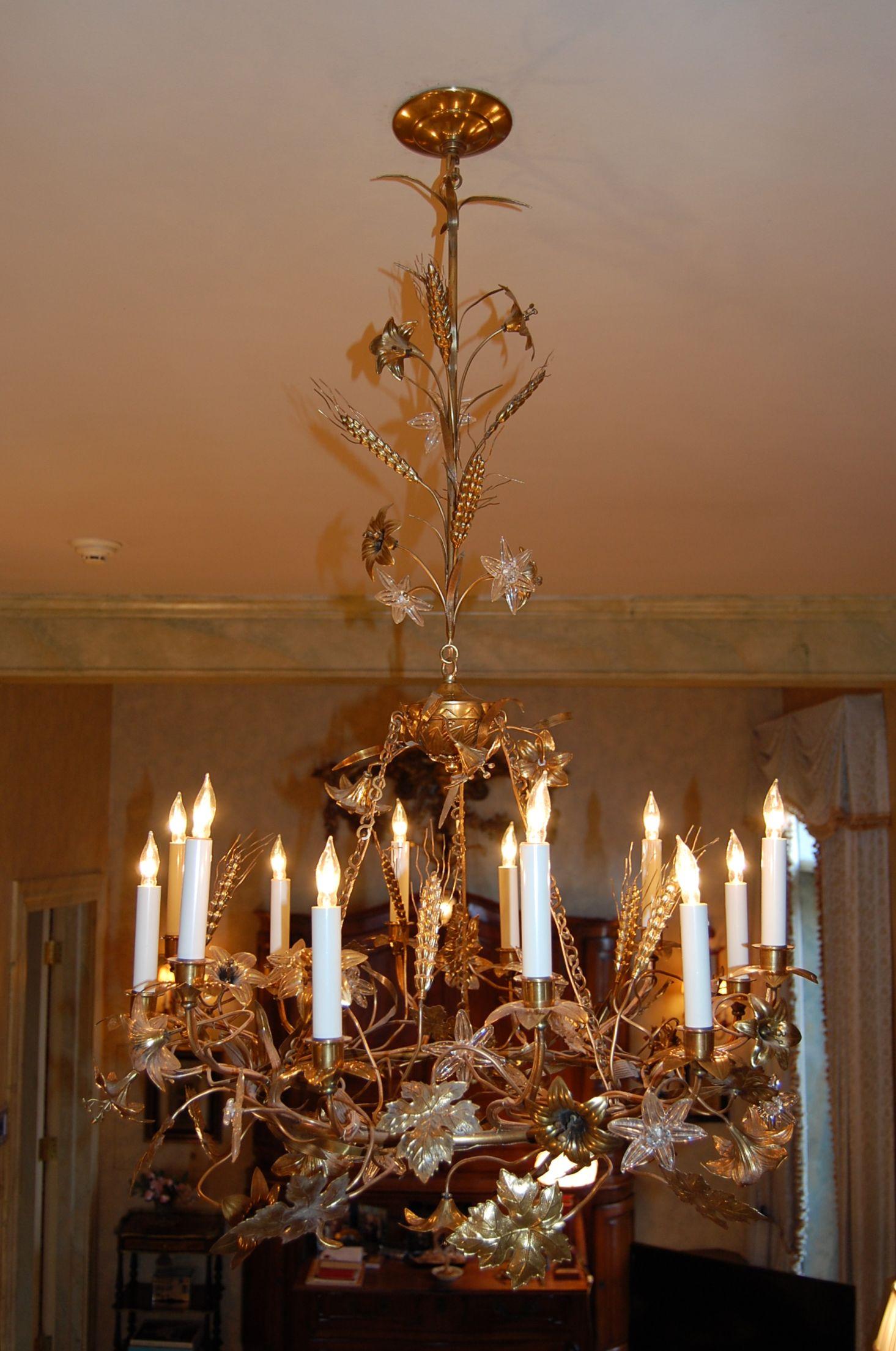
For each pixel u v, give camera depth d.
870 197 1.45
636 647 4.02
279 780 6.35
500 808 6.17
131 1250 5.52
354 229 1.54
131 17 1.13
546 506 2.84
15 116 1.30
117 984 6.17
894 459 2.47
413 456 2.48
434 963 1.75
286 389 2.10
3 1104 4.62
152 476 2.63
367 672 4.04
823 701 5.57
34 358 1.97
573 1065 1.81
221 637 4.05
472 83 1.24
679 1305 4.84
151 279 1.69
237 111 1.28
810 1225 5.34
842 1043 4.87
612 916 6.24
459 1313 5.45
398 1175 1.39
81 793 5.80
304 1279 5.40
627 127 1.31
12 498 2.81
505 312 1.79
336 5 1.12
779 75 1.22
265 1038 1.50
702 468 2.54
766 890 1.52
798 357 1.94
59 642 4.03
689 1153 5.78
